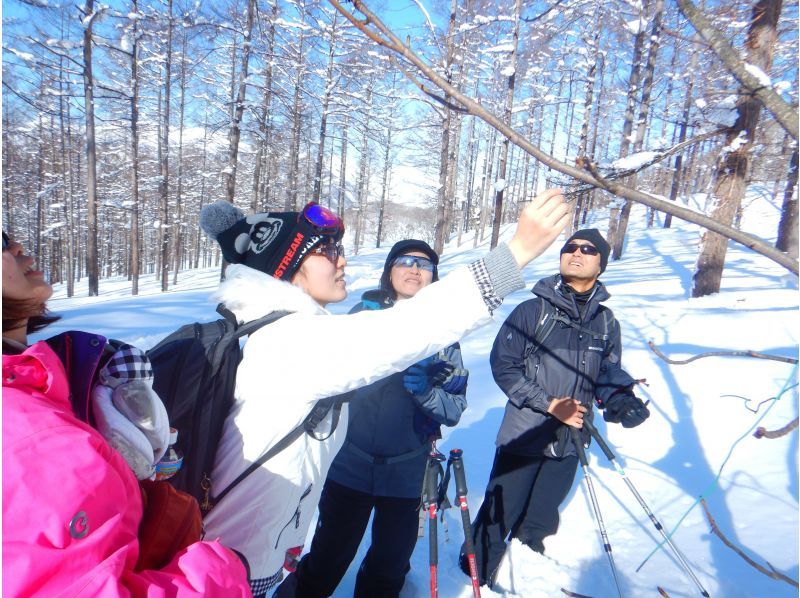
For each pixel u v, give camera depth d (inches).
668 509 107.7
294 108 660.1
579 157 29.6
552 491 98.7
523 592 90.8
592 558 96.6
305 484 48.5
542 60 519.2
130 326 309.3
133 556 28.3
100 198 1252.5
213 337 46.4
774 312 228.8
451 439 149.3
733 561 88.3
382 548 83.4
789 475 109.3
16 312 32.1
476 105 28.5
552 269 610.9
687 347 199.0
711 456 124.3
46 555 24.0
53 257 1309.1
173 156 1094.4
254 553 46.4
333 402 49.0
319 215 49.9
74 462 25.5
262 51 550.3
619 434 143.3
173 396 43.6
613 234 671.8
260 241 50.8
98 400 34.4
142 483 35.7
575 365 94.0
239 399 45.1
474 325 39.1
